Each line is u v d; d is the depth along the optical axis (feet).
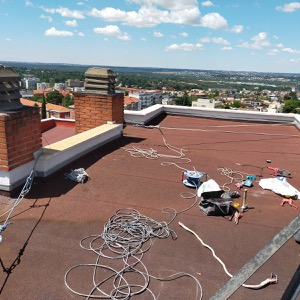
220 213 10.11
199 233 9.02
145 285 6.88
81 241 8.46
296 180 13.66
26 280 6.91
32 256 7.74
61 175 12.68
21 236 8.56
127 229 9.02
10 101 10.46
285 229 3.16
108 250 8.14
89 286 6.81
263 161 16.22
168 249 8.25
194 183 12.24
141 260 7.76
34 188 11.44
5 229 8.79
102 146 17.03
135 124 23.59
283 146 19.48
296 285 3.20
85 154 15.19
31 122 11.09
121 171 13.58
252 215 10.22
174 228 9.27
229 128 24.29
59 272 7.22
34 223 9.23
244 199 10.54
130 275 7.22
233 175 13.92
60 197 10.90
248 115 26.86
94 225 9.29
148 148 17.38
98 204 10.57
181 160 15.62
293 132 23.63
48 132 22.88
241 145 19.36
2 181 10.48
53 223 9.29
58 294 6.55
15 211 9.86
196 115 28.22
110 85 19.20
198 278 7.18
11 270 7.20
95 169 13.61
